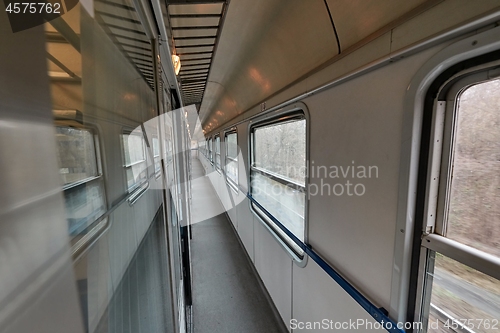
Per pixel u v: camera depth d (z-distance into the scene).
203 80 3.64
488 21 0.53
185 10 1.56
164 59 1.15
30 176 0.22
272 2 1.29
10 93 0.20
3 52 0.19
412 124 0.75
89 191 0.35
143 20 0.73
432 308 0.79
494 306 0.63
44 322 0.23
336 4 0.98
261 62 1.90
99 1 0.41
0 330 0.17
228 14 1.57
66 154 0.28
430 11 0.65
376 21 0.85
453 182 0.71
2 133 0.19
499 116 0.59
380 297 0.94
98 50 0.40
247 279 2.84
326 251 1.32
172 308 1.03
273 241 2.26
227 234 4.23
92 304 0.34
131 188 0.59
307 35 1.24
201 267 3.12
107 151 0.43
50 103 0.25
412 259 0.82
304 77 1.42
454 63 0.64
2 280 0.18
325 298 1.36
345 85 1.08
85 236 0.33
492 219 0.62
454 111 0.69
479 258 0.63
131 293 0.55
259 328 2.10
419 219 0.79
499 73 0.57
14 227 0.19
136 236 0.62
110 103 0.45
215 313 2.28
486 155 0.63
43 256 0.23
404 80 0.78
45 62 0.25
